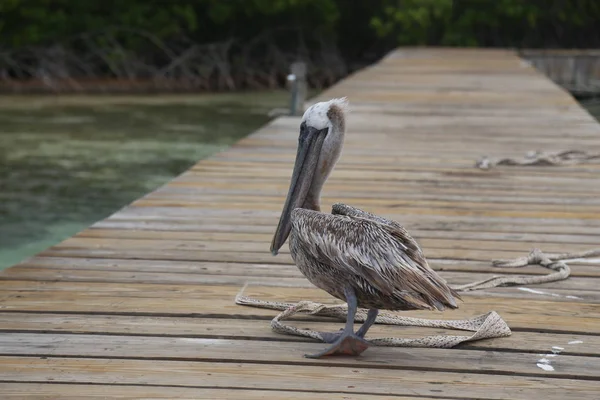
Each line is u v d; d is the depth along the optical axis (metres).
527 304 4.91
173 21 34.78
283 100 30.64
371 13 39.91
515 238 6.39
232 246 6.04
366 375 3.86
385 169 9.06
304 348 4.17
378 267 3.61
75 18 34.06
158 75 34.31
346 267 3.69
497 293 5.12
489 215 7.08
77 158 16.39
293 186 4.14
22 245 9.80
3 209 11.74
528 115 13.49
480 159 9.67
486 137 11.27
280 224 4.15
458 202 7.55
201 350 4.13
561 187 8.22
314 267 3.86
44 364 3.94
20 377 3.79
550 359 4.08
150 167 15.39
